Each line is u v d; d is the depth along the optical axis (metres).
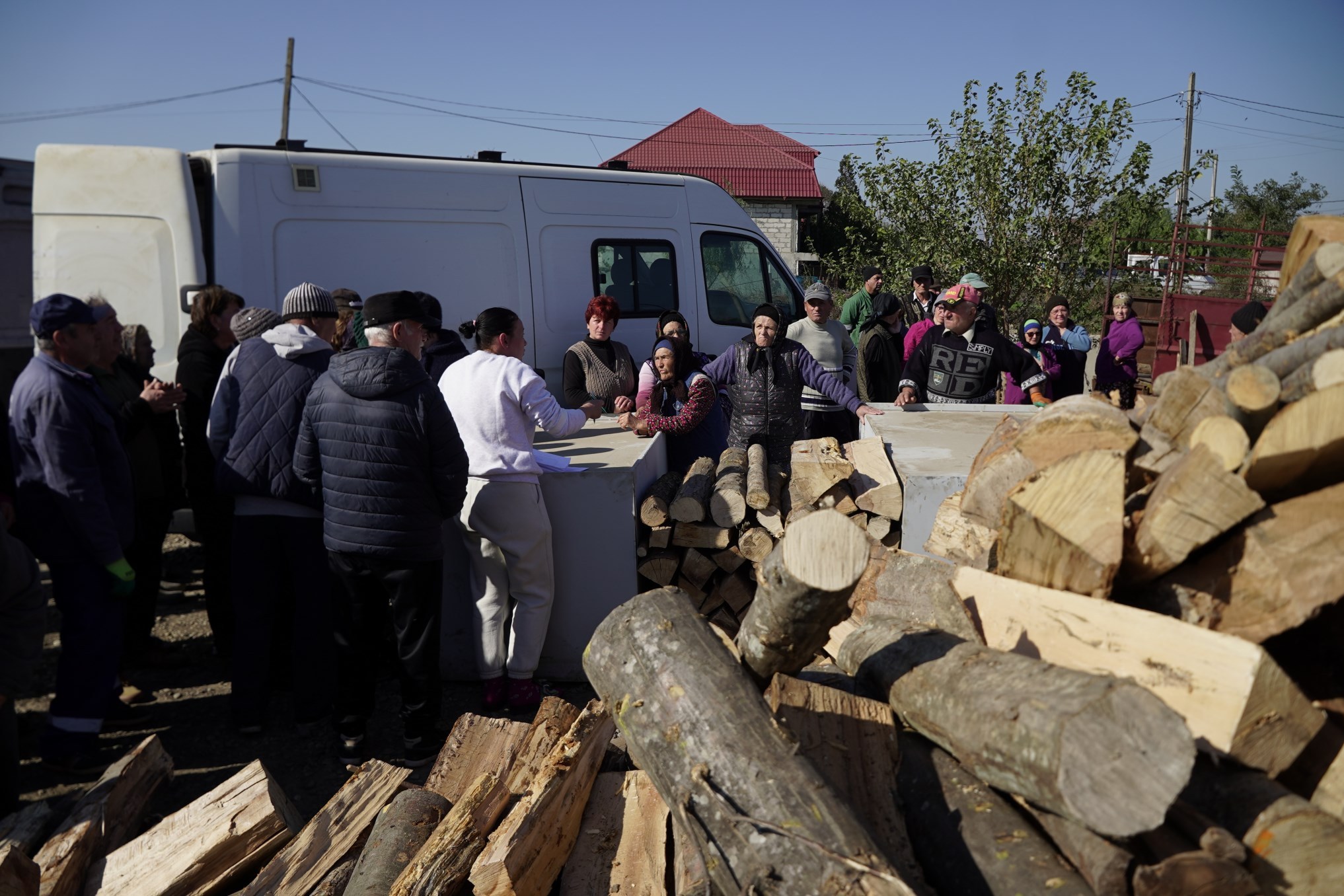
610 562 4.48
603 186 7.03
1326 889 1.58
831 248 30.41
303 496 3.98
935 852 1.88
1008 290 13.75
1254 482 1.85
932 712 1.94
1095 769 1.56
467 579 4.61
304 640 4.11
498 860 2.12
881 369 8.02
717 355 7.62
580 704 4.34
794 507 4.44
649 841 2.37
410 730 3.84
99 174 5.48
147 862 2.48
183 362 4.66
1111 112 13.11
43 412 3.54
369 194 6.01
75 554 3.68
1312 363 1.91
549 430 4.25
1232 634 1.82
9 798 3.12
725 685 1.99
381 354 3.62
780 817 1.74
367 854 2.40
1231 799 1.67
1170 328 12.20
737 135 31.84
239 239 5.62
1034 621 2.01
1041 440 2.21
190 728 4.23
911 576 2.53
